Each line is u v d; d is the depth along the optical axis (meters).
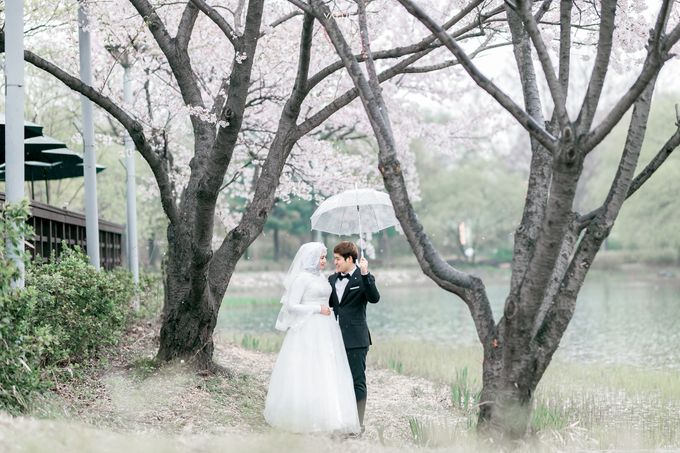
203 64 13.64
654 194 42.59
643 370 13.54
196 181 9.62
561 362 14.77
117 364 9.48
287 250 67.81
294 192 15.02
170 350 9.21
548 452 6.16
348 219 8.84
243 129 13.25
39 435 4.86
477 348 16.47
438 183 63.12
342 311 7.82
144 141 8.91
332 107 9.46
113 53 10.39
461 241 64.94
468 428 7.48
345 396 7.45
